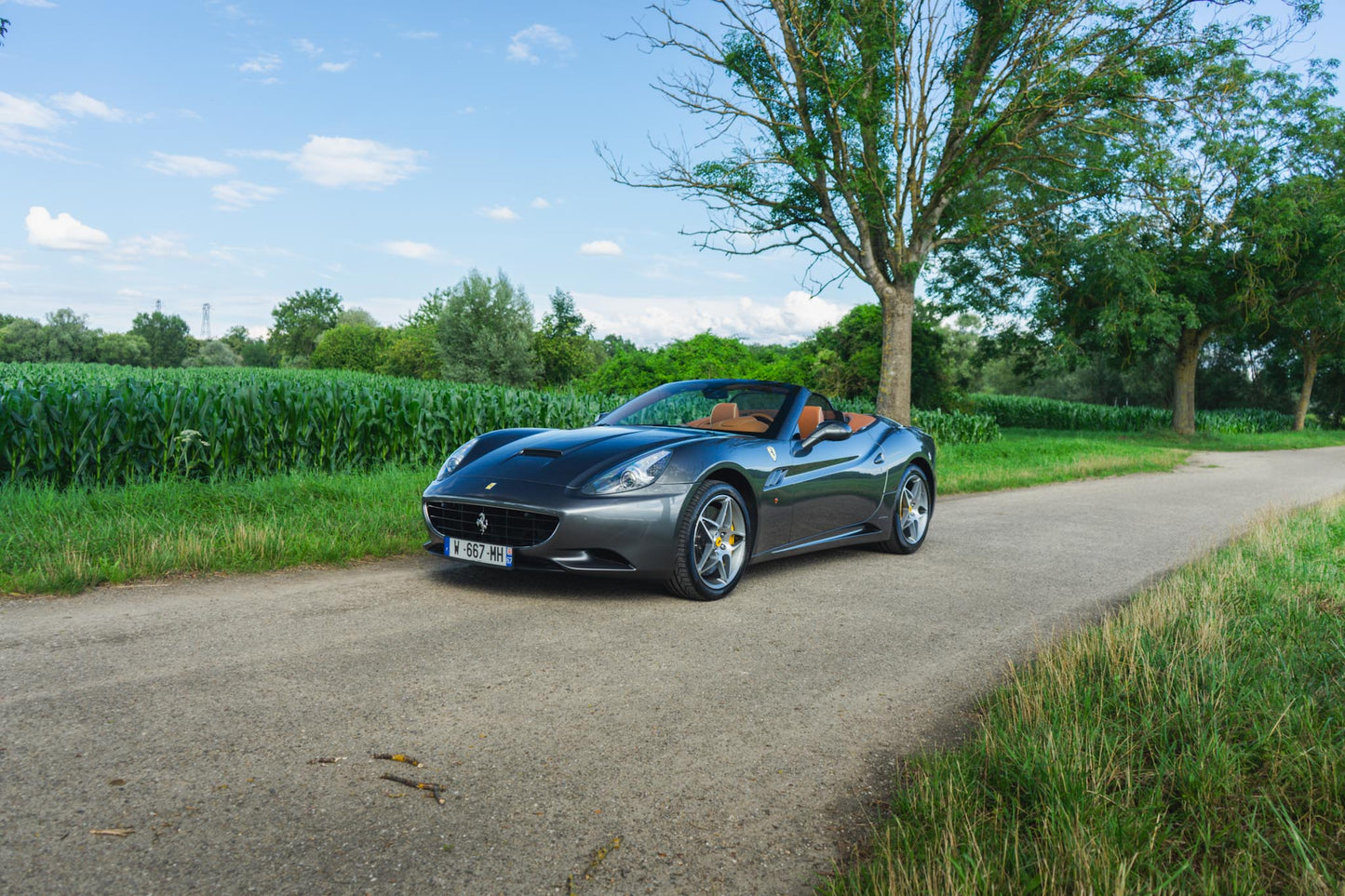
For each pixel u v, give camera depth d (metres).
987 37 17.17
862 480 5.61
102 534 4.82
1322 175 28.22
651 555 4.13
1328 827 1.89
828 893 1.70
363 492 6.87
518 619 3.80
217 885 1.64
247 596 4.00
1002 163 18.42
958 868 1.66
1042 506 9.56
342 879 1.69
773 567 5.51
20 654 2.98
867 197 17.12
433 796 2.08
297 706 2.62
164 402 7.73
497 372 60.06
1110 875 1.65
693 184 17.23
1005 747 2.27
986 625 4.12
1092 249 23.59
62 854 1.70
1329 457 22.89
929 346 30.92
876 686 3.14
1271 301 27.11
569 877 1.76
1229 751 2.19
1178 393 32.66
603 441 4.60
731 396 5.52
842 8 16.11
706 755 2.44
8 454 6.92
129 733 2.33
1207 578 4.66
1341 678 2.79
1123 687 2.74
